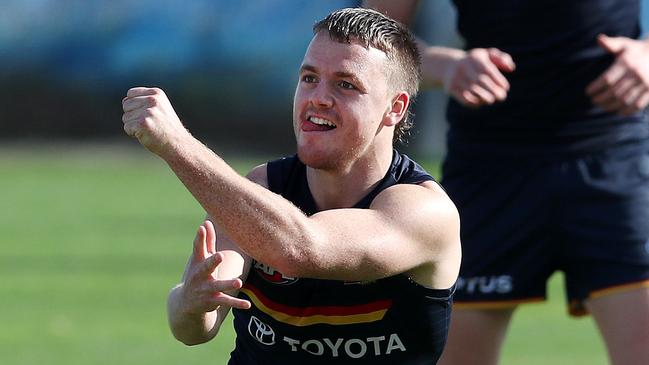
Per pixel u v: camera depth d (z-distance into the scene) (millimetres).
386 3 19172
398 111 13594
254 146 84312
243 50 83438
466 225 19266
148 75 85500
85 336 28969
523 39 18922
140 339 28688
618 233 18453
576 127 18844
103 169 76062
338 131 13094
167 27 83875
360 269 12477
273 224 11938
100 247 44125
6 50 86938
